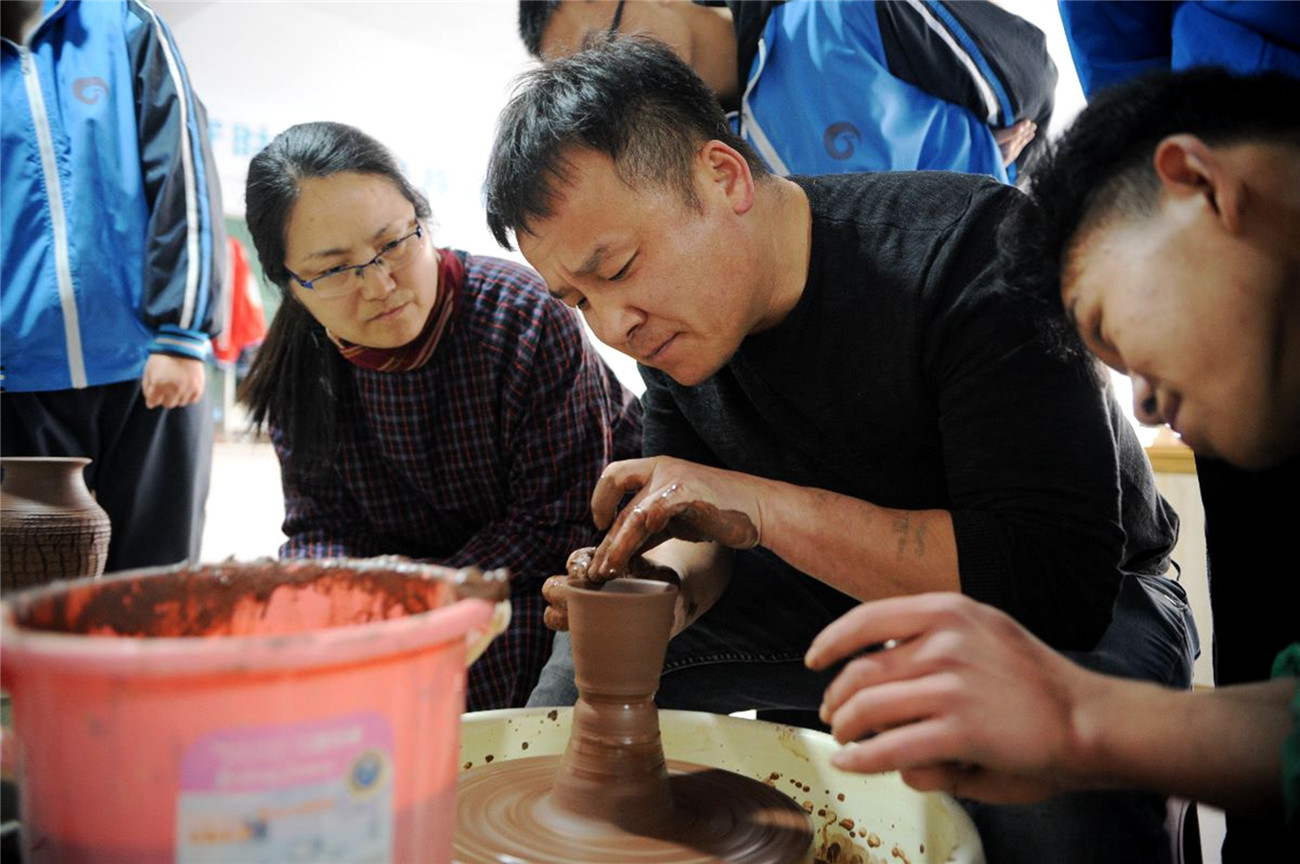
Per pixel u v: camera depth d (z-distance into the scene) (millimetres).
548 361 1732
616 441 1886
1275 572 966
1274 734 556
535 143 975
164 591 597
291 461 1805
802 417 1215
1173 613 1233
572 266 999
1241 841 914
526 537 1718
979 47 2012
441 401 1741
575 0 2020
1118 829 979
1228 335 643
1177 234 649
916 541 987
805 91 2037
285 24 5336
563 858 813
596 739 888
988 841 1016
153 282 2111
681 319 1019
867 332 1102
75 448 2154
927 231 1084
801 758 1073
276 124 5555
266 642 443
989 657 604
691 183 992
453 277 1730
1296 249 633
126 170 2139
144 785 453
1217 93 680
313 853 470
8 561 1485
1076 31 1213
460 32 5527
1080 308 724
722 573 1307
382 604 612
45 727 469
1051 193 753
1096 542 988
